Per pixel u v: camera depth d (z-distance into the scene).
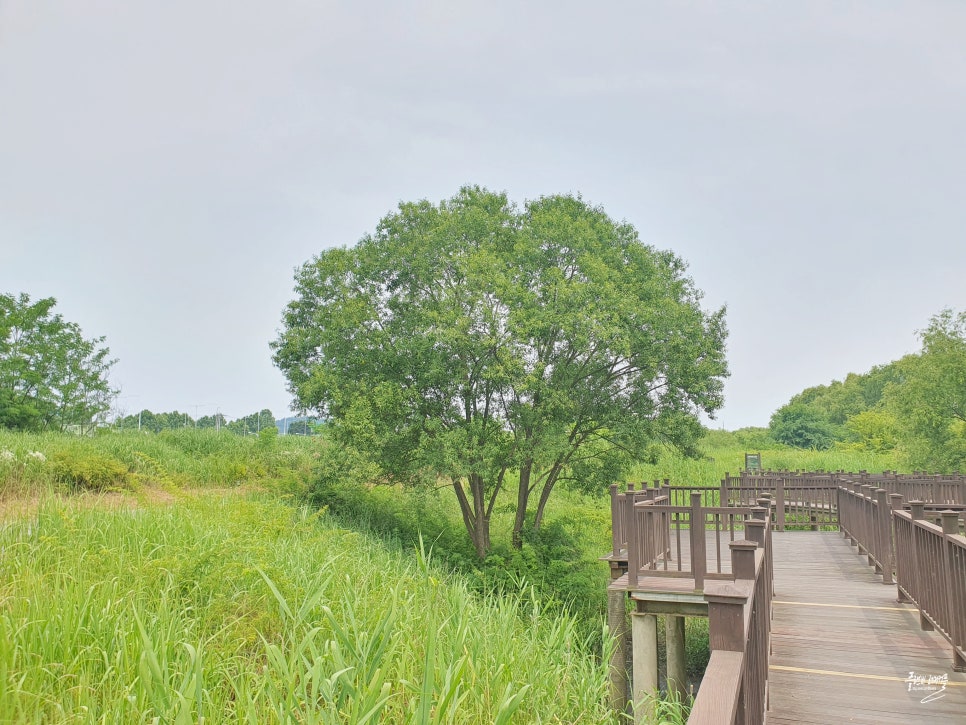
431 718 4.17
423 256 16.84
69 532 8.64
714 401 17.23
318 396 17.19
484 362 16.09
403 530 17.97
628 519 9.73
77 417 23.09
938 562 7.02
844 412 81.62
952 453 31.06
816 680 6.37
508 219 17.91
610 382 17.30
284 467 20.25
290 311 18.61
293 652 4.84
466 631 6.18
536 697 5.82
